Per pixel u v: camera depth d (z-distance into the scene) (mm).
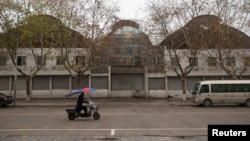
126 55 49750
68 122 17359
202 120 17906
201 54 41750
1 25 34531
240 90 31781
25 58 48000
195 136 11984
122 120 18109
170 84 49594
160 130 13844
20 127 15258
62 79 49219
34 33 34312
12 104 34344
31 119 19109
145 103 36719
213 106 31734
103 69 49281
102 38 36594
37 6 34719
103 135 12320
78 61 37844
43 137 11789
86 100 19016
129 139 11234
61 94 48812
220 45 36000
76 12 35875
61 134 12719
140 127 14914
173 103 35344
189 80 49312
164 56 43000
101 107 29891
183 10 36344
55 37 35719
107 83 49594
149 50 40281
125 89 51188
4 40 34844
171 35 37000
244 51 38062
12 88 48500
